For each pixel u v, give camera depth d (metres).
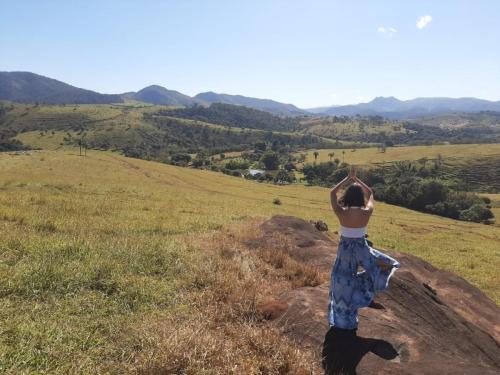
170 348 4.63
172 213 20.09
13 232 9.58
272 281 8.20
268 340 5.23
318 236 12.31
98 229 11.97
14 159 89.44
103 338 5.03
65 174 76.12
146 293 6.52
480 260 30.55
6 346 4.46
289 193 97.62
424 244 38.19
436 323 6.54
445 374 4.60
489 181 151.00
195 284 7.32
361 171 152.50
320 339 5.38
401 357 4.98
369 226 50.81
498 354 6.39
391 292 6.86
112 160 108.44
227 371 4.51
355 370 4.72
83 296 6.20
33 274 6.49
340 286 5.23
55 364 4.37
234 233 12.09
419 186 106.00
